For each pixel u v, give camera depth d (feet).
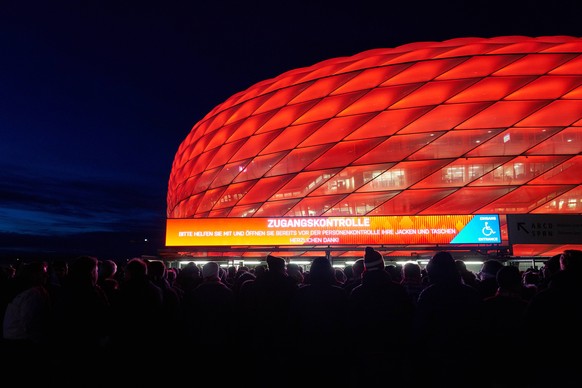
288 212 88.22
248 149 98.94
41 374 20.61
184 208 113.60
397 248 70.03
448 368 16.19
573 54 87.66
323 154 88.63
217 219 69.82
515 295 19.04
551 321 15.61
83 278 21.09
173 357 24.35
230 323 23.70
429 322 16.60
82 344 20.45
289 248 73.61
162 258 82.94
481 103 83.82
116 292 22.79
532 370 16.88
